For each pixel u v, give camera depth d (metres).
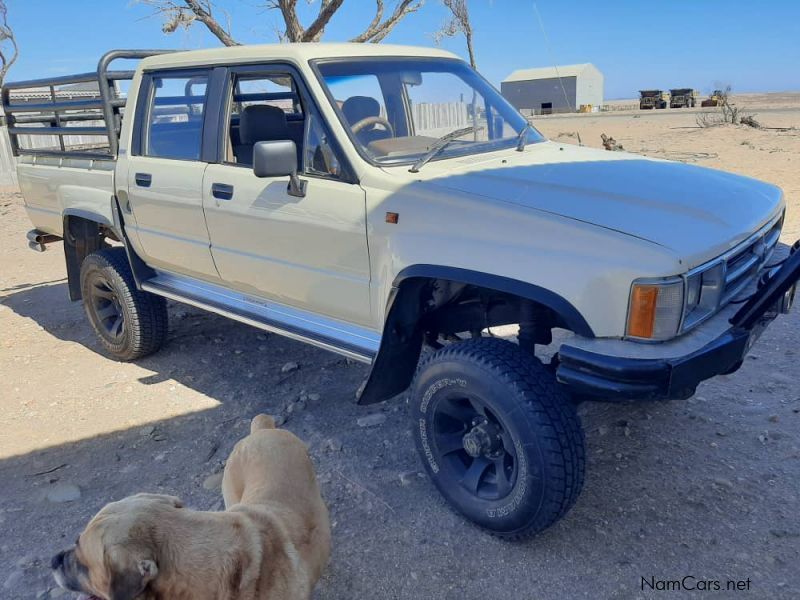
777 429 4.18
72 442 4.62
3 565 3.46
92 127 5.68
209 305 4.94
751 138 23.19
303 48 4.23
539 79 68.75
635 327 2.92
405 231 3.56
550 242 3.09
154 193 5.02
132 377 5.58
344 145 3.88
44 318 7.30
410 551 3.38
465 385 3.26
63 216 6.03
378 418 4.66
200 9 13.75
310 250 4.07
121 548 2.17
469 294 3.93
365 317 3.97
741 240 3.26
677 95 63.94
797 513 3.44
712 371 2.97
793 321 5.81
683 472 3.83
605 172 3.80
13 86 6.57
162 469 4.25
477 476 3.46
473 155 4.20
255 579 2.42
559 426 3.04
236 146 4.98
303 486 2.92
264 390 5.19
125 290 5.58
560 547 3.33
